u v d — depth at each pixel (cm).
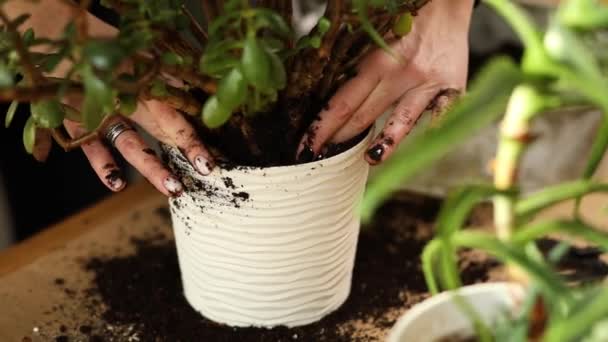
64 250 85
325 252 72
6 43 58
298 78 65
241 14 54
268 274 71
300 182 67
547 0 104
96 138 68
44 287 80
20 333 75
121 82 54
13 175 111
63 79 58
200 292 75
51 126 60
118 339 74
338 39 67
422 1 64
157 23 58
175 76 60
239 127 68
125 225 89
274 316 74
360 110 70
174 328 75
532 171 89
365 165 72
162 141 69
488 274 81
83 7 51
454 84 72
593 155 53
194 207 70
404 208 91
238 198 67
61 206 118
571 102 47
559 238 77
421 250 85
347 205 71
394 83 70
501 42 105
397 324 55
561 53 44
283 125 69
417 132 82
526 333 52
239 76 56
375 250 85
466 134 44
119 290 80
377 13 64
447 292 56
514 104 48
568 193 48
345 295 78
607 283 48
